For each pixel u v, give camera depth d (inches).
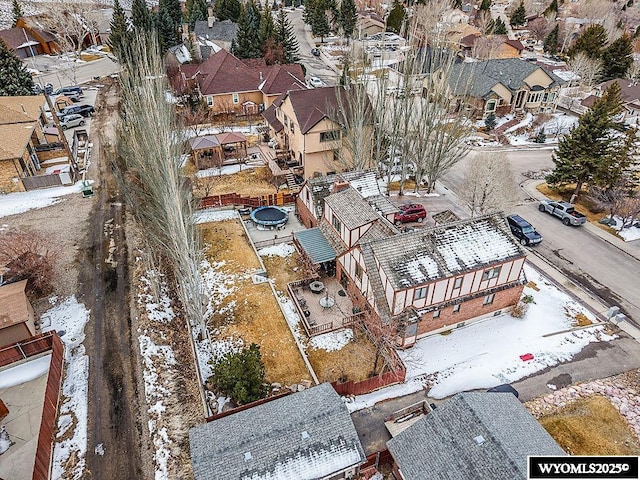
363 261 1087.6
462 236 1136.8
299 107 1822.1
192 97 2455.7
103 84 2928.2
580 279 1352.1
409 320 1048.2
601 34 3191.4
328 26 4227.4
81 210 1571.1
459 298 1117.7
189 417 893.8
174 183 984.9
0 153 1608.0
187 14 4212.6
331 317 1183.6
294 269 1375.5
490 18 4598.9
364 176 1435.8
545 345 1114.1
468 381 1006.4
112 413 890.1
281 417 788.6
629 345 1115.9
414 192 1857.8
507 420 763.4
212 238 1503.4
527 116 2714.1
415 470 725.3
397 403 957.2
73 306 1150.3
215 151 1953.7
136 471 791.7
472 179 1628.9
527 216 1684.3
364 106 1721.2
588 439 879.1
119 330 1081.4
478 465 687.1
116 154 1817.2
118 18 2908.5
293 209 1691.7
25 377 963.3
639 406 956.0
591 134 1631.4
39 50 3486.7
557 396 975.0
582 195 1819.6
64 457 809.5
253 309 1213.7
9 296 1020.5
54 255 1290.6
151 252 1282.0
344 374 1027.9
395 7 4212.6
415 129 1732.3
